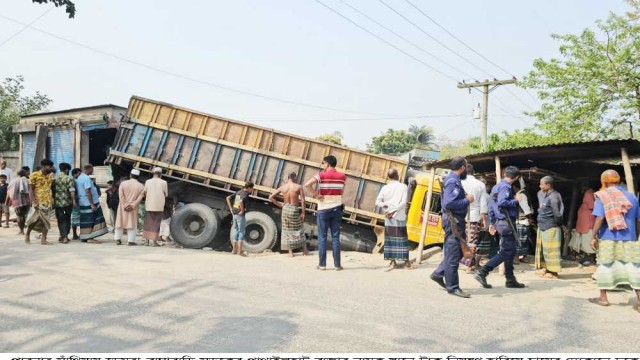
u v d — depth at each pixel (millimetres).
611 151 8414
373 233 12977
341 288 6621
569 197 12000
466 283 7480
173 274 7172
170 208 13125
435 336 4602
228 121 12773
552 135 18016
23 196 12547
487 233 8648
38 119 17781
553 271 8172
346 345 4258
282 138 12758
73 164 16328
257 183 12641
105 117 16078
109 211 14742
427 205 9805
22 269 7258
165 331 4539
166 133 12719
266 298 5863
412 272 8312
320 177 8508
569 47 17938
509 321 5215
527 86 18484
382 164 12602
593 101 17078
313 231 12734
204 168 12695
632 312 5715
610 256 5992
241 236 10742
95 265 7723
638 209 5984
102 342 4230
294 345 4215
